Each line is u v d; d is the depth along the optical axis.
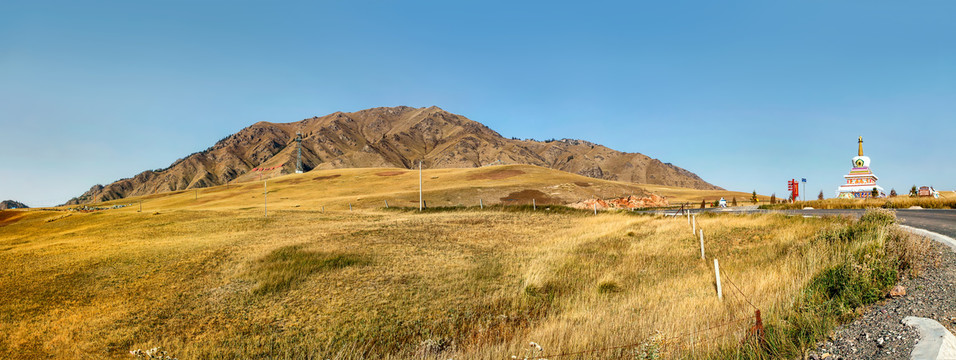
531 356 8.86
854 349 5.88
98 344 13.81
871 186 53.03
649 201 60.22
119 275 21.64
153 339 14.13
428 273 20.28
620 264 19.45
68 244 31.83
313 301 17.08
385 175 137.25
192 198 126.50
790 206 39.56
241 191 130.00
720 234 23.48
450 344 12.56
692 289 13.39
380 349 12.73
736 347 6.98
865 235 13.50
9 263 24.77
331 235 31.36
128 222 46.03
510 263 21.45
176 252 26.42
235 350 13.13
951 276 8.09
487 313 15.02
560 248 24.09
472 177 114.19
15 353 13.28
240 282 19.86
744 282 12.41
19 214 70.81
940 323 5.90
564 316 12.75
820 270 10.38
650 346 7.81
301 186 125.06
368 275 20.23
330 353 12.56
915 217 21.19
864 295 7.80
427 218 40.09
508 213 42.34
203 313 16.28
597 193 91.94
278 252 25.06
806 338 6.74
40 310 17.06
